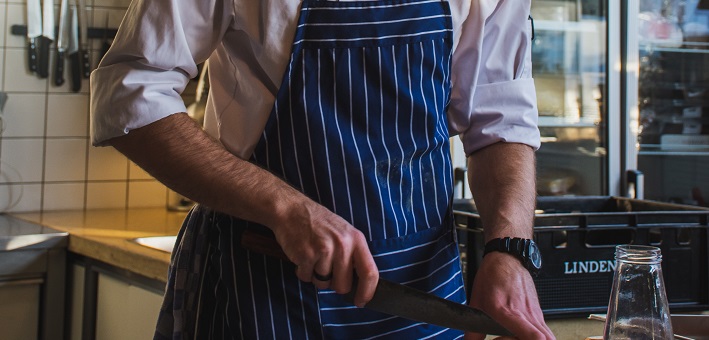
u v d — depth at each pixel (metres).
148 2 0.87
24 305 2.13
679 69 2.81
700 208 1.56
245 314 0.93
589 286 1.45
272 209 0.84
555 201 1.78
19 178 2.64
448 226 1.04
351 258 0.82
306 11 0.92
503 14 1.08
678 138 2.81
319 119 0.92
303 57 0.92
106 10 2.72
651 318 0.87
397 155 0.95
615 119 2.64
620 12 2.64
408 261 0.98
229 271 0.94
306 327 0.93
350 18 0.93
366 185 0.93
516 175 1.06
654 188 2.82
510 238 0.95
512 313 0.86
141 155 0.88
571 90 2.69
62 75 2.67
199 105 2.61
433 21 0.97
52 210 2.69
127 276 1.95
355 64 0.93
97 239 2.05
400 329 0.98
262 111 0.93
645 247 0.92
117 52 0.89
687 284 1.50
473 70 1.06
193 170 0.86
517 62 1.12
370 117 0.94
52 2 2.64
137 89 0.86
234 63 0.95
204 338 0.98
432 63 0.97
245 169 0.86
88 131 2.72
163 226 2.36
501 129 1.09
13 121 2.62
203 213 1.00
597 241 1.54
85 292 2.13
